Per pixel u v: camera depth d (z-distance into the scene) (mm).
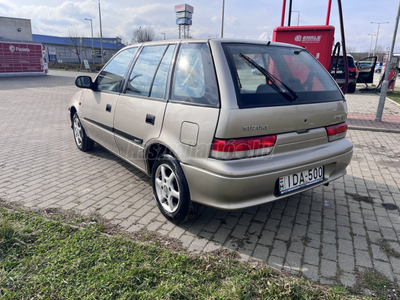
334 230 3186
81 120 5219
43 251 2639
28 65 25453
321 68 3576
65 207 3537
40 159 5258
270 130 2680
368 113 10109
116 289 2199
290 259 2686
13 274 2344
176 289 2186
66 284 2248
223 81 2627
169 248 2779
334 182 4480
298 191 2928
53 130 7402
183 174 2912
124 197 3846
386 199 3938
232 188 2549
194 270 2420
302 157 2883
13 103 11414
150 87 3447
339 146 3246
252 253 2766
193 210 3033
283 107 2754
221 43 2898
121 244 2746
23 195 3840
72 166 4941
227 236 3039
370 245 2918
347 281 2406
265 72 2910
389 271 2535
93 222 3191
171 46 3371
